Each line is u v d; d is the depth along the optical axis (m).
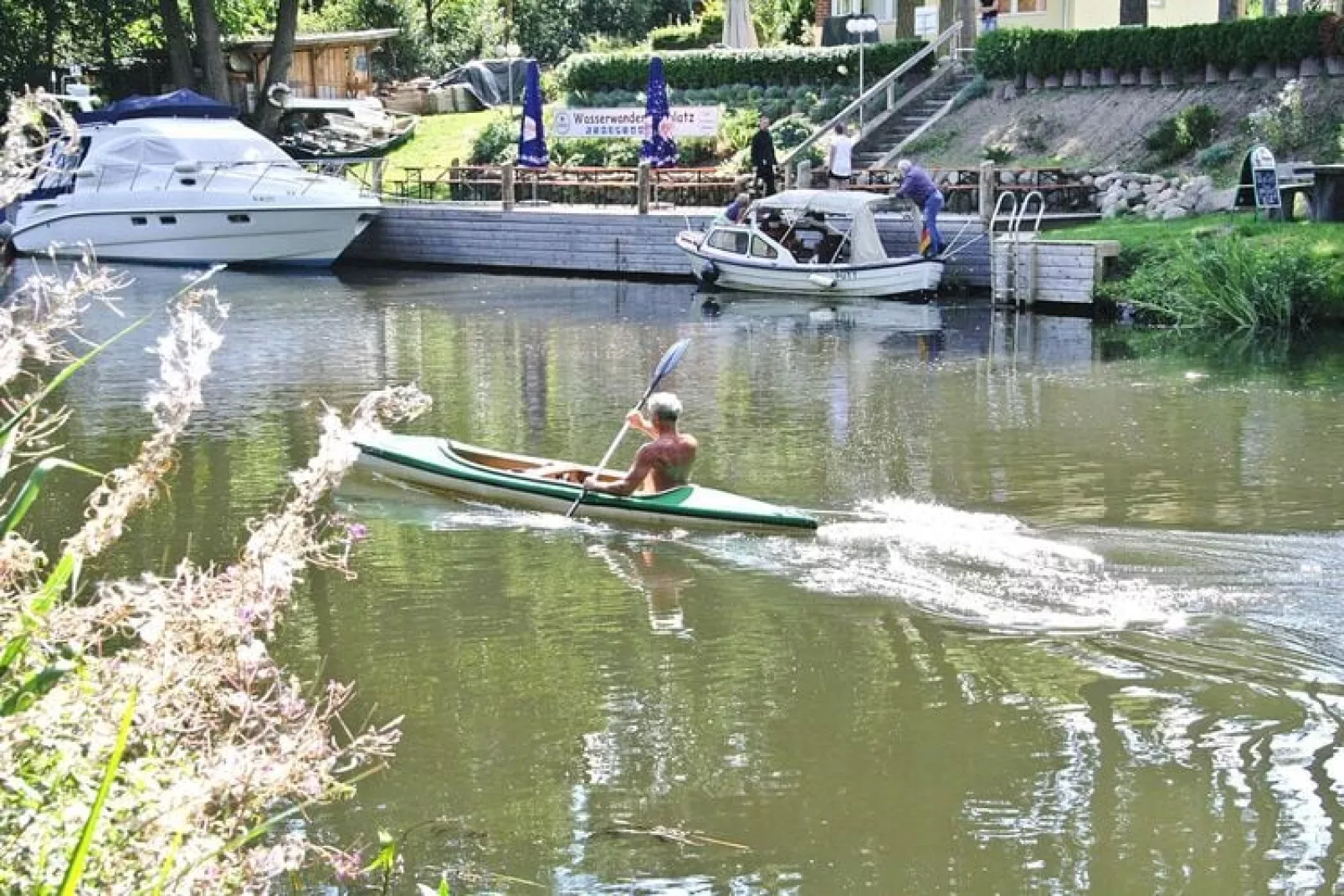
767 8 55.47
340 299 30.73
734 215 32.09
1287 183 28.44
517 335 25.72
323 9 58.78
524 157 37.47
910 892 7.68
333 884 7.72
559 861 8.00
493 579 12.34
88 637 5.40
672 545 13.18
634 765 9.09
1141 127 34.22
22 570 5.21
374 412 6.15
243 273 35.59
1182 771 8.92
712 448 16.92
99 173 36.59
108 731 4.98
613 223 34.31
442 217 36.31
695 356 23.36
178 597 5.35
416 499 14.64
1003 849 8.10
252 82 51.69
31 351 5.75
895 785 8.83
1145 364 22.02
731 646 10.89
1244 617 11.15
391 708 9.88
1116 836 8.23
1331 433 17.23
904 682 10.23
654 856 8.05
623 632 11.19
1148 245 27.33
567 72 46.97
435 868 7.91
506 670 10.50
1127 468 15.65
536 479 14.32
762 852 8.10
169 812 4.84
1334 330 24.67
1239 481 15.05
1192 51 34.50
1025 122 35.97
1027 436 17.30
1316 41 32.84
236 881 5.12
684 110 37.31
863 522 13.73
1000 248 28.27
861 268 29.92
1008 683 10.17
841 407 19.17
